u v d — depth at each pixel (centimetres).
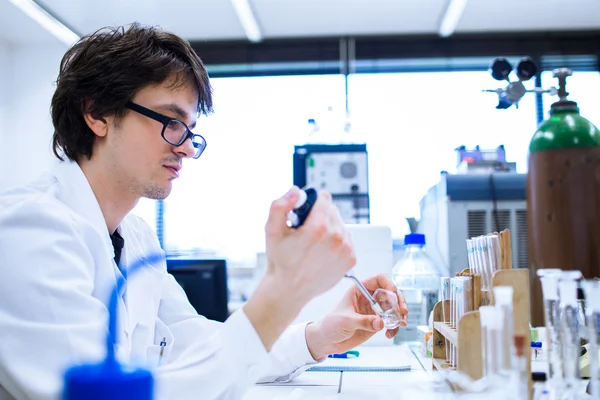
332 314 117
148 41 111
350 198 299
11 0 306
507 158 266
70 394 35
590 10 347
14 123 367
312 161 304
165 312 136
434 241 221
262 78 405
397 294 117
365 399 97
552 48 385
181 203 387
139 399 36
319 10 345
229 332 75
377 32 385
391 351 154
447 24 359
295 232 72
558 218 124
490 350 69
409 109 386
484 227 200
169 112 109
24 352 77
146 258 135
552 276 79
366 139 380
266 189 383
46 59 370
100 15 343
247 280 371
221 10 342
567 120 127
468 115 382
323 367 129
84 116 110
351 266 76
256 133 390
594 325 75
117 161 109
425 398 88
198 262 177
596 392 74
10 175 364
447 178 203
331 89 397
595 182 123
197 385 76
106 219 115
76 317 80
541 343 111
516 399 66
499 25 372
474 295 91
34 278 81
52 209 91
